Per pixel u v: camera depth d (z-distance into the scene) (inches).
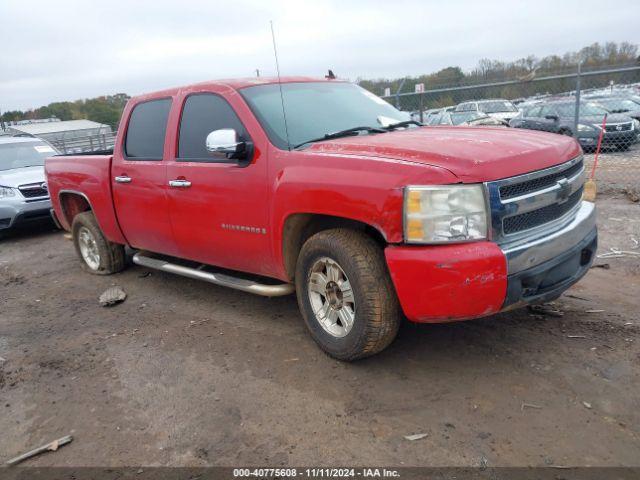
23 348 168.6
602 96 626.5
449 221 111.5
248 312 180.1
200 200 163.8
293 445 108.7
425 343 145.7
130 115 196.9
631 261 203.3
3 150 390.3
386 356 140.3
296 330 161.6
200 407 125.4
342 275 133.0
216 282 170.7
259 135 146.7
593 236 141.4
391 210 114.3
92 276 243.4
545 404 114.7
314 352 146.4
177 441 113.6
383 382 128.3
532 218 123.0
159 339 165.3
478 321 156.7
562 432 105.5
